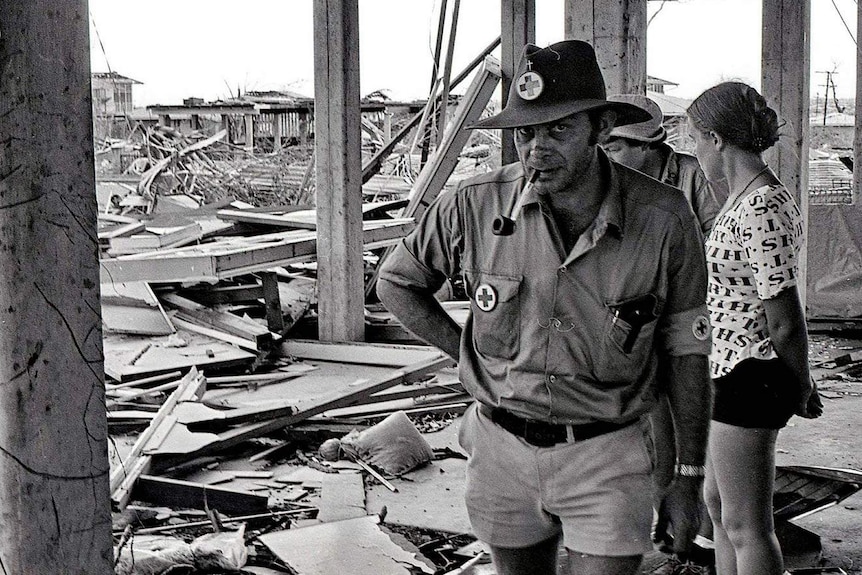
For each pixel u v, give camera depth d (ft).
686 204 10.18
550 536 11.11
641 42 25.67
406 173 81.82
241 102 96.58
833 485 19.36
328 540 18.99
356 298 38.22
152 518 20.68
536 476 10.41
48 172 8.54
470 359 10.85
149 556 17.71
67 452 8.91
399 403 29.53
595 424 10.21
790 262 12.00
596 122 9.80
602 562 10.18
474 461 10.91
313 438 26.53
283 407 26.71
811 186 75.92
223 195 82.74
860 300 44.24
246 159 90.79
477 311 10.48
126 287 36.99
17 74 8.34
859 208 44.62
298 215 52.85
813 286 44.98
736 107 12.36
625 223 9.95
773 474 12.75
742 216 12.26
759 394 12.28
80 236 8.81
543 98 9.43
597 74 9.74
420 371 31.76
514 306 10.22
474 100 48.75
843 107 129.08
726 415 12.50
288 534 19.25
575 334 10.03
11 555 8.80
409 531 20.33
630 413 10.27
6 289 8.54
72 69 8.61
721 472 12.73
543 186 9.68
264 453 25.40
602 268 9.93
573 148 9.53
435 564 18.60
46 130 8.49
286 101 94.43
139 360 32.65
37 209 8.52
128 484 21.38
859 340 42.39
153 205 73.92
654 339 10.54
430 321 11.12
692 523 10.57
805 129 37.32
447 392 30.96
